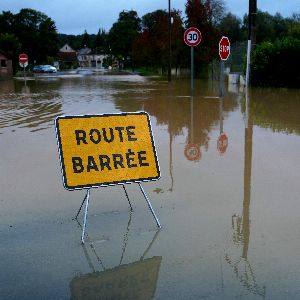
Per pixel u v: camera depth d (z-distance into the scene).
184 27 37.09
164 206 4.97
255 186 5.64
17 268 3.60
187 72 39.41
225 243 3.98
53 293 3.23
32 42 95.19
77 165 4.39
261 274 3.43
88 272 3.52
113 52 111.81
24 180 6.11
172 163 6.87
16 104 16.17
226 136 8.99
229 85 24.25
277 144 8.15
